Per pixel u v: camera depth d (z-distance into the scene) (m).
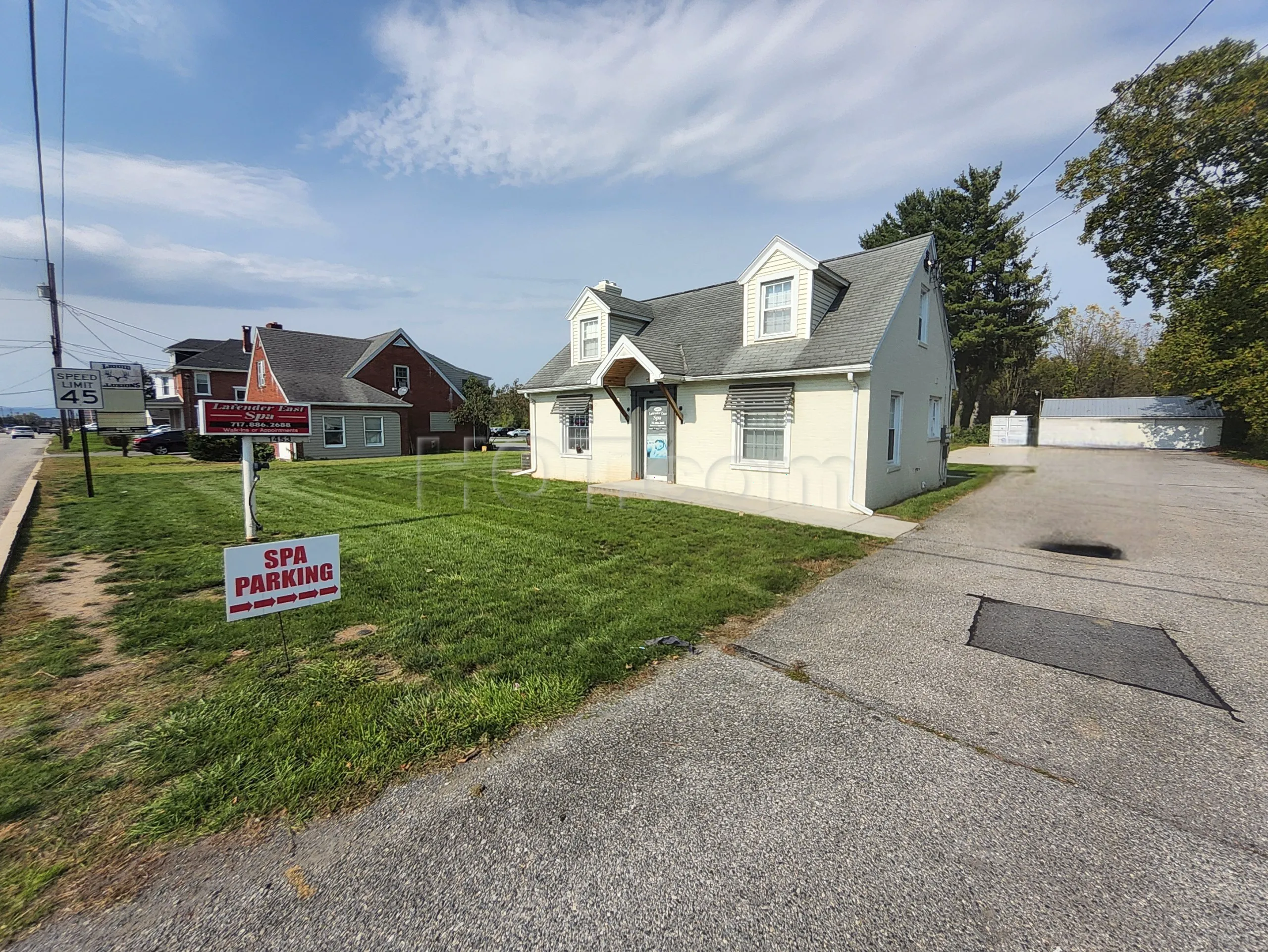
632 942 1.80
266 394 27.30
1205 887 2.01
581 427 14.66
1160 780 2.64
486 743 2.89
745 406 11.05
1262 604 5.12
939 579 5.93
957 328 34.00
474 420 32.06
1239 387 22.39
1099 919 1.88
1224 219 21.39
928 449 13.21
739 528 8.23
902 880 2.05
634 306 14.90
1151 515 9.71
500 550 6.86
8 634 4.23
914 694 3.48
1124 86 21.30
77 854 2.12
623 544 7.21
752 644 4.22
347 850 2.17
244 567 3.43
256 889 1.99
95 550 6.87
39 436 52.06
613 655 3.89
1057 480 15.26
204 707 3.17
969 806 2.46
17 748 2.79
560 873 2.08
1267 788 2.58
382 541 7.32
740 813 2.40
